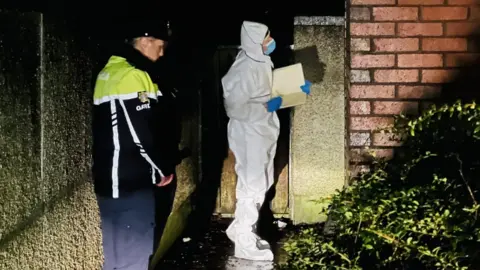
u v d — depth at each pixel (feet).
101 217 14.32
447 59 15.44
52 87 11.71
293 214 22.38
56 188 11.93
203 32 23.62
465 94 15.46
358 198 11.95
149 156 13.82
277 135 18.60
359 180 14.70
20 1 11.44
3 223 9.43
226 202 24.23
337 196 12.47
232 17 24.03
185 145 21.24
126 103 13.60
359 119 15.72
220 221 23.80
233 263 18.74
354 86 15.66
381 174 13.44
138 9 18.29
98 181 14.02
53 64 11.77
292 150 22.26
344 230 11.69
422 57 15.47
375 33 15.51
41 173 11.11
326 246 11.46
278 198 23.53
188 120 21.77
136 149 13.87
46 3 12.34
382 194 11.80
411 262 10.65
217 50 23.71
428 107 15.53
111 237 14.33
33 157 10.75
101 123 13.87
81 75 13.52
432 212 10.62
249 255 18.97
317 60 21.61
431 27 15.39
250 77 17.61
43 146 11.22
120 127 13.74
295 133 21.90
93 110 14.15
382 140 15.69
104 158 13.87
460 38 15.37
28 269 10.35
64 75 12.40
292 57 22.04
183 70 21.08
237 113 18.10
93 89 14.40
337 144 21.83
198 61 23.65
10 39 9.80
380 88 15.61
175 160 19.16
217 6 23.82
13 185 9.86
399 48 15.48
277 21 23.71
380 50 15.53
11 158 9.78
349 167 15.88
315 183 22.06
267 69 17.76
